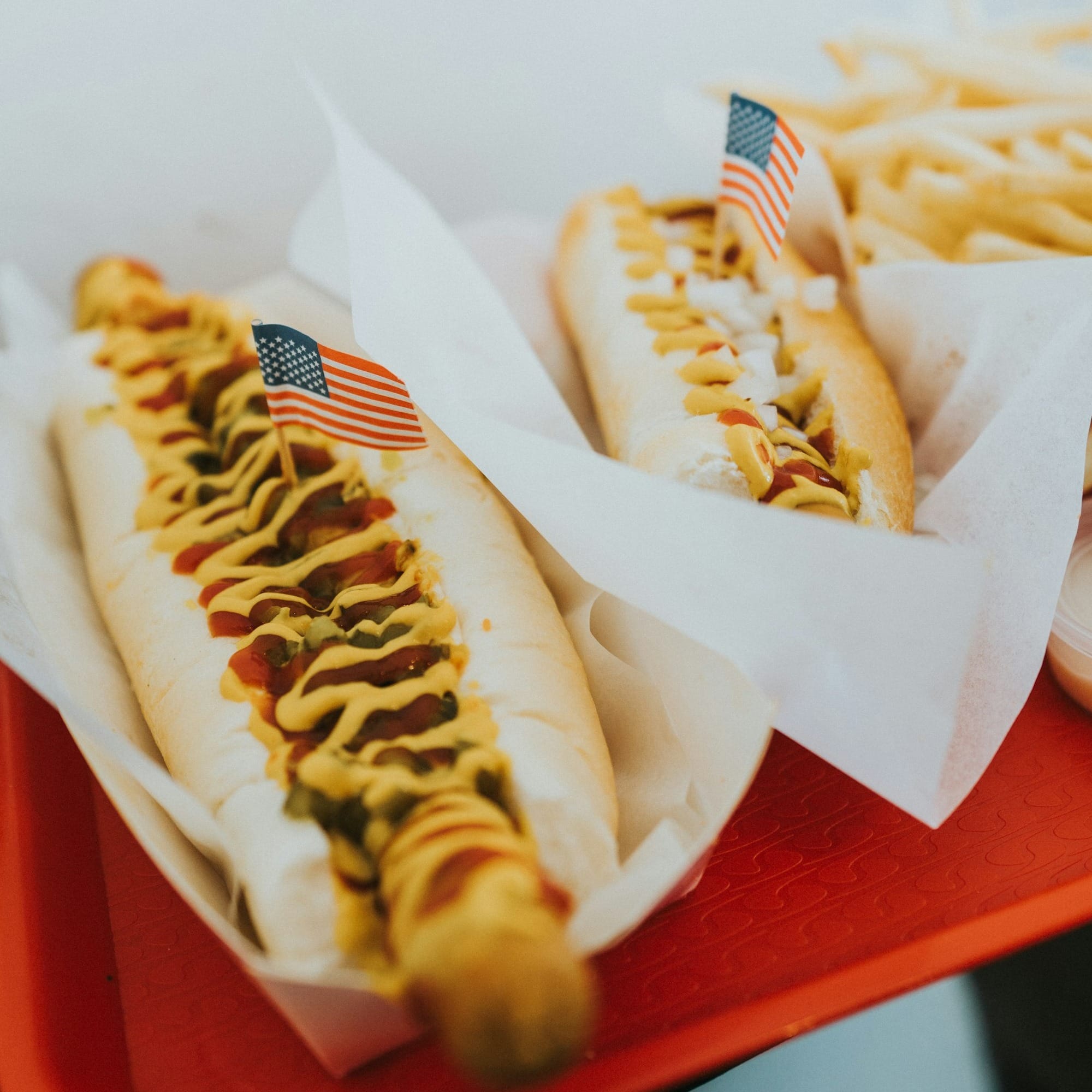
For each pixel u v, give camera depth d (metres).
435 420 0.25
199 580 0.27
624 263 0.33
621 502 0.23
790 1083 0.26
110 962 0.25
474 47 0.40
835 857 0.25
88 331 0.35
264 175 0.40
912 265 0.30
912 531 0.28
